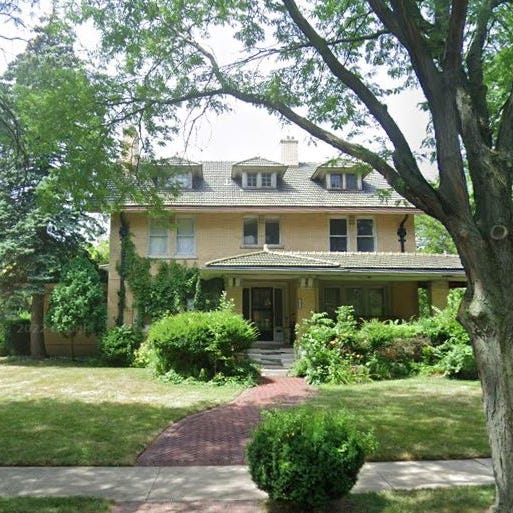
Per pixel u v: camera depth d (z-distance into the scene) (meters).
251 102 8.11
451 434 8.59
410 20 5.89
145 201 10.99
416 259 20.73
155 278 22.12
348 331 15.89
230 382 14.55
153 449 8.07
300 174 25.59
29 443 8.09
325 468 5.27
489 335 5.11
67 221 20.86
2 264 20.39
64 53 10.37
